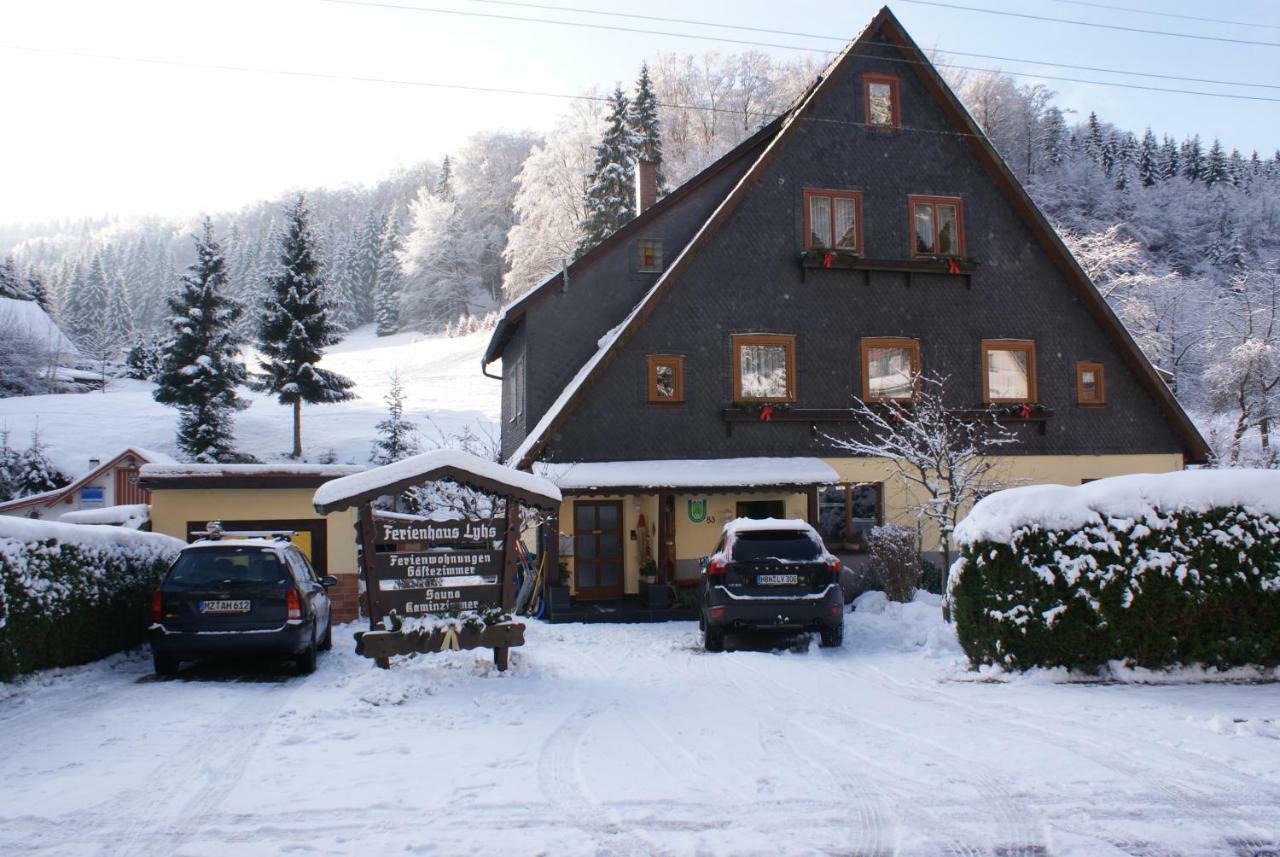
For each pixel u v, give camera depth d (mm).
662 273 23906
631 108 57406
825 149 23078
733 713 9492
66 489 33594
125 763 7480
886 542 19781
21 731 8609
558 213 69375
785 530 14734
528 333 23250
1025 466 23203
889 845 5535
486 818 6086
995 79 70688
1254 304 47062
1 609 10094
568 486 19688
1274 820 5891
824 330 22562
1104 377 23938
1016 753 7539
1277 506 10305
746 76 74375
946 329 23188
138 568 14203
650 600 20203
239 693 10727
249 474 19094
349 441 46844
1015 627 10742
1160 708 8930
